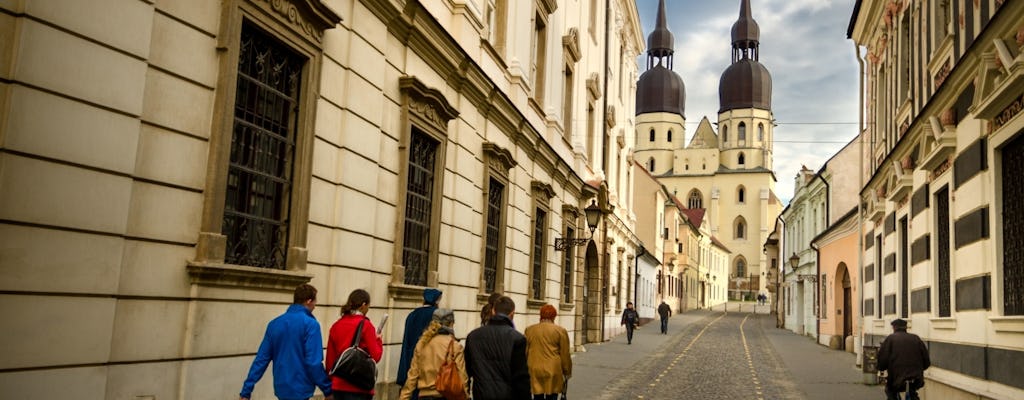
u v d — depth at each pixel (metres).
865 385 18.05
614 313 34.47
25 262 5.22
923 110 13.51
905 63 17.17
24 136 5.18
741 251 105.75
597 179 27.39
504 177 16.36
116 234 5.93
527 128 17.56
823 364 24.09
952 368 12.22
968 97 11.33
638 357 24.33
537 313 19.55
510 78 17.06
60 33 5.41
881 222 19.95
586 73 25.50
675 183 108.50
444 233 13.12
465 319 14.20
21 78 5.14
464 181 14.02
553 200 21.25
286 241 8.32
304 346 6.46
